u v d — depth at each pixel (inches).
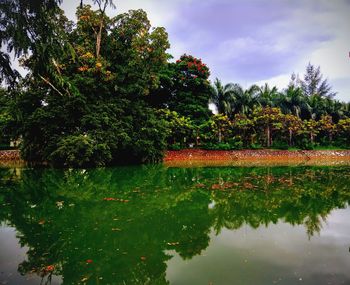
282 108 1219.2
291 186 402.6
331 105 1302.9
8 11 239.8
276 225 225.1
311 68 2007.9
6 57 263.9
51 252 172.2
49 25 265.1
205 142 1030.4
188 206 287.4
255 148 1037.2
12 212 261.1
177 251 173.0
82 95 606.9
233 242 187.5
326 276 138.7
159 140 759.1
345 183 429.1
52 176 495.8
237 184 418.9
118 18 740.0
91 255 167.5
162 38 729.0
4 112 774.5
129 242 187.9
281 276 138.9
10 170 596.7
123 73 696.4
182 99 1049.5
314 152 1053.8
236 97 1132.5
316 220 238.8
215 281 134.7
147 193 350.6
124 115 711.7
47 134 628.1
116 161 764.6
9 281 137.8
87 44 698.8
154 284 132.3
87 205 287.9
